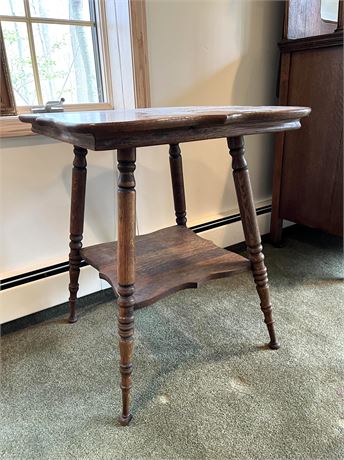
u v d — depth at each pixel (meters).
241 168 0.85
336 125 1.26
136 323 1.11
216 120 0.68
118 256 0.73
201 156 1.41
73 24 1.10
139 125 0.60
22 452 0.72
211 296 1.25
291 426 0.75
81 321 1.13
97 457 0.70
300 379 0.87
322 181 1.35
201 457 0.69
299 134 1.39
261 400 0.81
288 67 1.36
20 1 1.00
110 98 1.21
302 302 1.18
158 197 1.33
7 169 1.00
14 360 0.96
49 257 1.14
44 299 1.13
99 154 1.16
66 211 1.13
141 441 0.73
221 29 1.29
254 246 0.91
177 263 0.94
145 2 1.08
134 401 0.82
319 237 1.72
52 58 1.09
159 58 1.17
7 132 0.96
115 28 1.11
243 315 1.14
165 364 0.94
